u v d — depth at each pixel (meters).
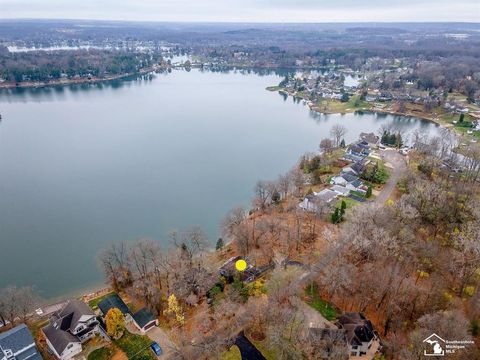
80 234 116.94
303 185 137.50
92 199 139.38
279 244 100.31
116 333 71.44
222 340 68.69
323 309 75.06
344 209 112.25
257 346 67.94
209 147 196.75
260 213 121.00
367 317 73.62
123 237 114.94
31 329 76.44
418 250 87.00
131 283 88.62
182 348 68.31
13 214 128.62
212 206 135.50
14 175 158.50
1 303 75.75
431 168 143.50
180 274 84.44
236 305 77.19
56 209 132.00
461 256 83.25
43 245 111.25
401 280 74.19
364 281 76.25
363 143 185.12
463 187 119.81
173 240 104.88
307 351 62.56
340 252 90.38
